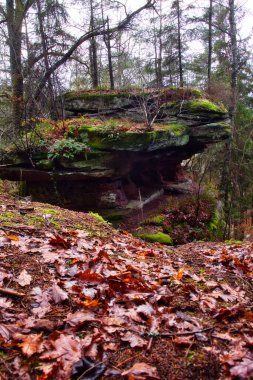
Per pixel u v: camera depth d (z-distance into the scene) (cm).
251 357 184
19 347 172
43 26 1225
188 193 1177
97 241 389
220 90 1352
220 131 1043
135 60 1691
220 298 283
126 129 894
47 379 154
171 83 1792
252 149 1548
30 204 500
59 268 275
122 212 934
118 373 164
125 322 210
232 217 1344
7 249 297
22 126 975
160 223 901
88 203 926
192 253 507
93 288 251
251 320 239
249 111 1605
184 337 203
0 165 874
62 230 392
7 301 214
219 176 1789
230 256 437
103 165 880
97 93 1108
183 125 1027
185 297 270
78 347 177
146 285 274
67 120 988
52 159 841
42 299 223
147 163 1127
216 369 175
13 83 1151
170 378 166
